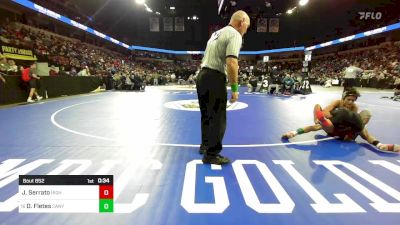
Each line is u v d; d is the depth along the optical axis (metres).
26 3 19.81
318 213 2.20
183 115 7.38
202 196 2.48
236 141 4.54
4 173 2.99
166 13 38.78
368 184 2.76
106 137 4.76
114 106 9.50
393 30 29.56
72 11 30.47
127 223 2.05
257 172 3.08
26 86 11.05
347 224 2.04
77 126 5.77
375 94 16.36
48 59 19.53
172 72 37.97
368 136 4.27
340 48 44.06
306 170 3.15
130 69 34.38
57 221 2.08
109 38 35.56
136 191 2.59
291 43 47.78
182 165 3.31
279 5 31.52
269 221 2.08
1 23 20.00
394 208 2.27
